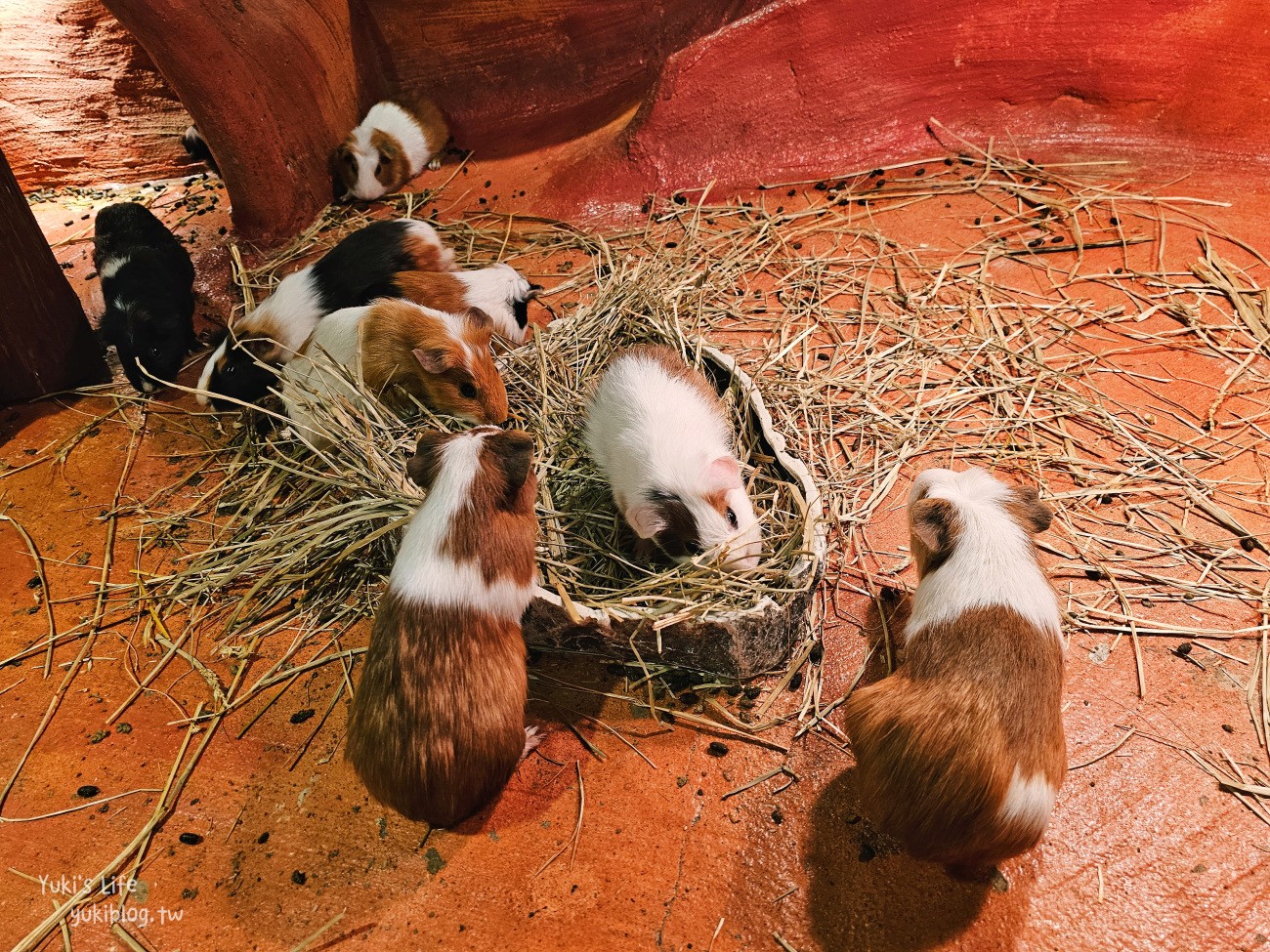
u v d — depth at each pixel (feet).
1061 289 3.04
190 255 3.63
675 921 1.72
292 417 2.56
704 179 3.67
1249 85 3.39
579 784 1.93
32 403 3.02
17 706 2.14
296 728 2.06
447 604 1.76
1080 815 1.82
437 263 3.10
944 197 3.49
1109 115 3.59
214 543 2.47
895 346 2.85
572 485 2.48
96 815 1.93
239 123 3.35
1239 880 1.72
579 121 4.04
